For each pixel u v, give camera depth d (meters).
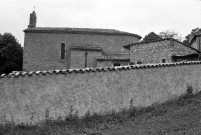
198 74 21.80
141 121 15.80
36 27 51.19
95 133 14.17
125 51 48.44
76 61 44.34
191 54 30.41
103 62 41.81
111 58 41.62
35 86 16.69
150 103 19.09
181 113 16.27
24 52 49.41
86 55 42.50
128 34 48.72
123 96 18.30
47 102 16.72
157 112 17.30
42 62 49.25
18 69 54.09
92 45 48.12
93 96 17.56
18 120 16.19
